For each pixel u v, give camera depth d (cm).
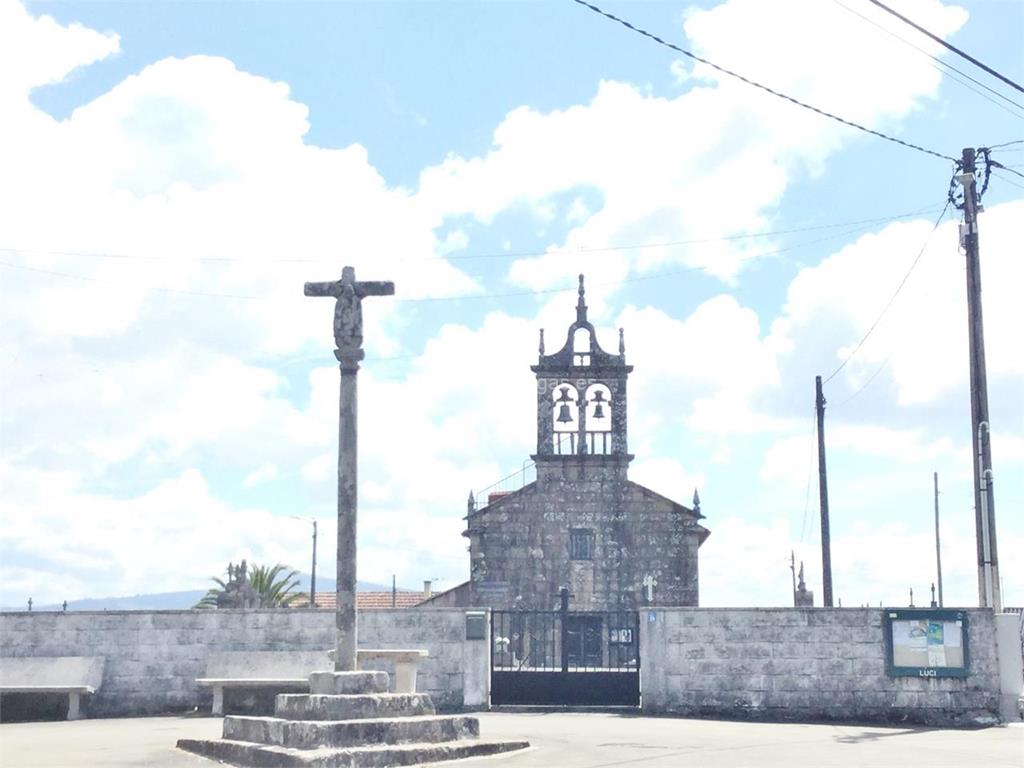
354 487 1786
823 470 4472
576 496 5056
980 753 1738
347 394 1809
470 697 2548
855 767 1517
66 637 2528
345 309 1828
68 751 1692
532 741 1844
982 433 2666
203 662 2517
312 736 1537
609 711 2561
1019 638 2462
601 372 5125
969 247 2723
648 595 4953
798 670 2486
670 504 5031
